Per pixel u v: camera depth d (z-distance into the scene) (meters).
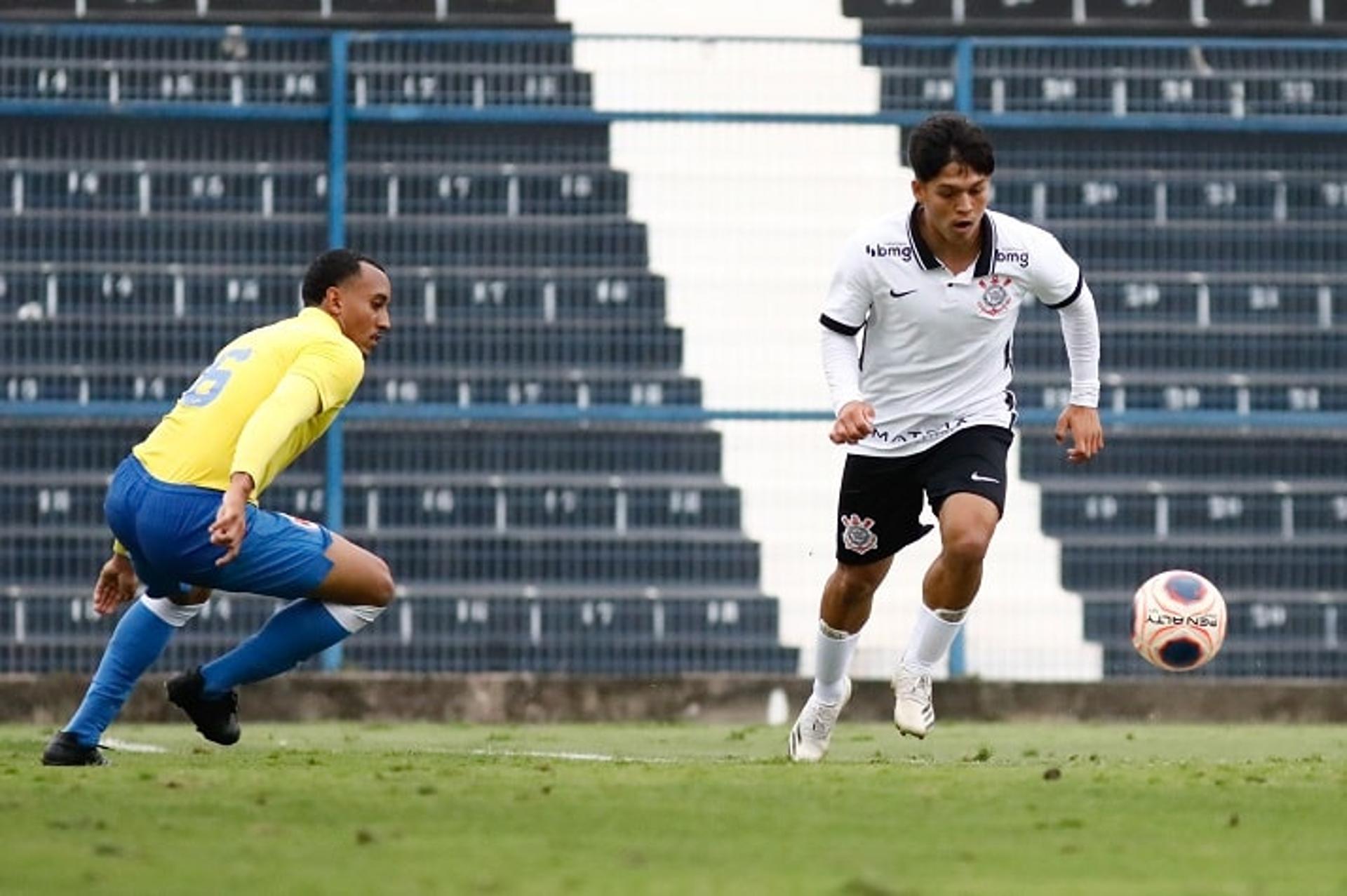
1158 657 27.64
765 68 53.72
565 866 13.89
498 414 50.53
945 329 24.38
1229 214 55.53
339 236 52.25
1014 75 53.66
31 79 52.44
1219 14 58.00
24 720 46.06
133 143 53.28
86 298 52.97
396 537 51.06
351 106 52.44
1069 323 25.12
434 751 28.88
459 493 51.25
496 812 17.00
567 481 51.53
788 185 53.69
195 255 53.31
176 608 23.84
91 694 23.45
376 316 24.05
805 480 51.81
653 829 16.05
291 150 53.50
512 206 53.53
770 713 47.56
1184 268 55.34
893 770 21.14
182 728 43.44
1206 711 48.28
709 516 51.66
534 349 53.09
